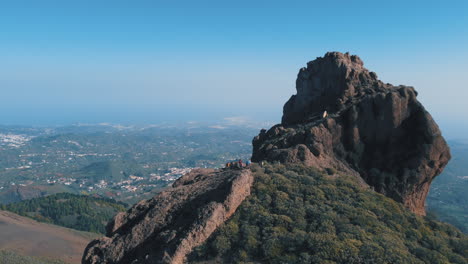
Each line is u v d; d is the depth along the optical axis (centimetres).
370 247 2542
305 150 4062
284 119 6038
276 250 2627
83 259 3164
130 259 2992
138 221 3294
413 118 4253
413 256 2598
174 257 2647
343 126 4400
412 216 3259
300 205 3102
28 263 8638
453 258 2738
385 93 4316
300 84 5806
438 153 4091
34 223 13650
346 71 5078
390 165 4228
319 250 2544
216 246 2719
